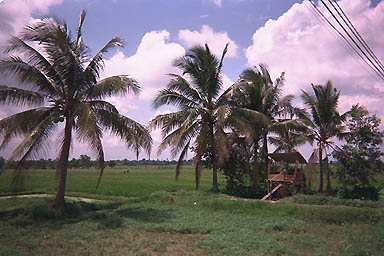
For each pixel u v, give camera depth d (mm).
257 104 25031
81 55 15648
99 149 14906
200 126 23281
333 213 15195
